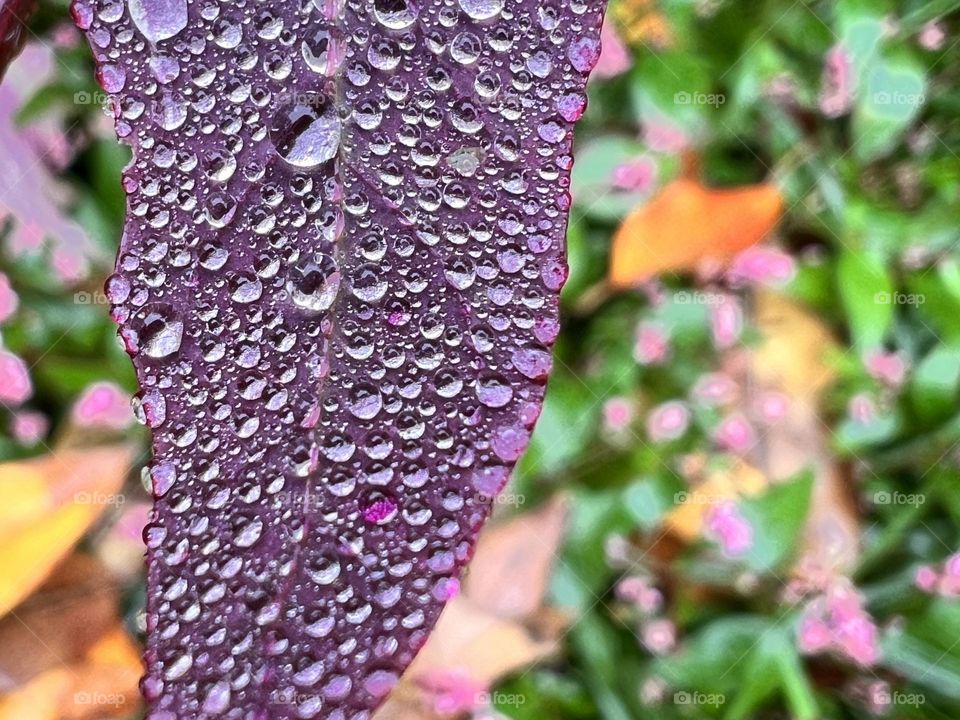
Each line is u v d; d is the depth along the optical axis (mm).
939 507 199
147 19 96
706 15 197
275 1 97
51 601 163
